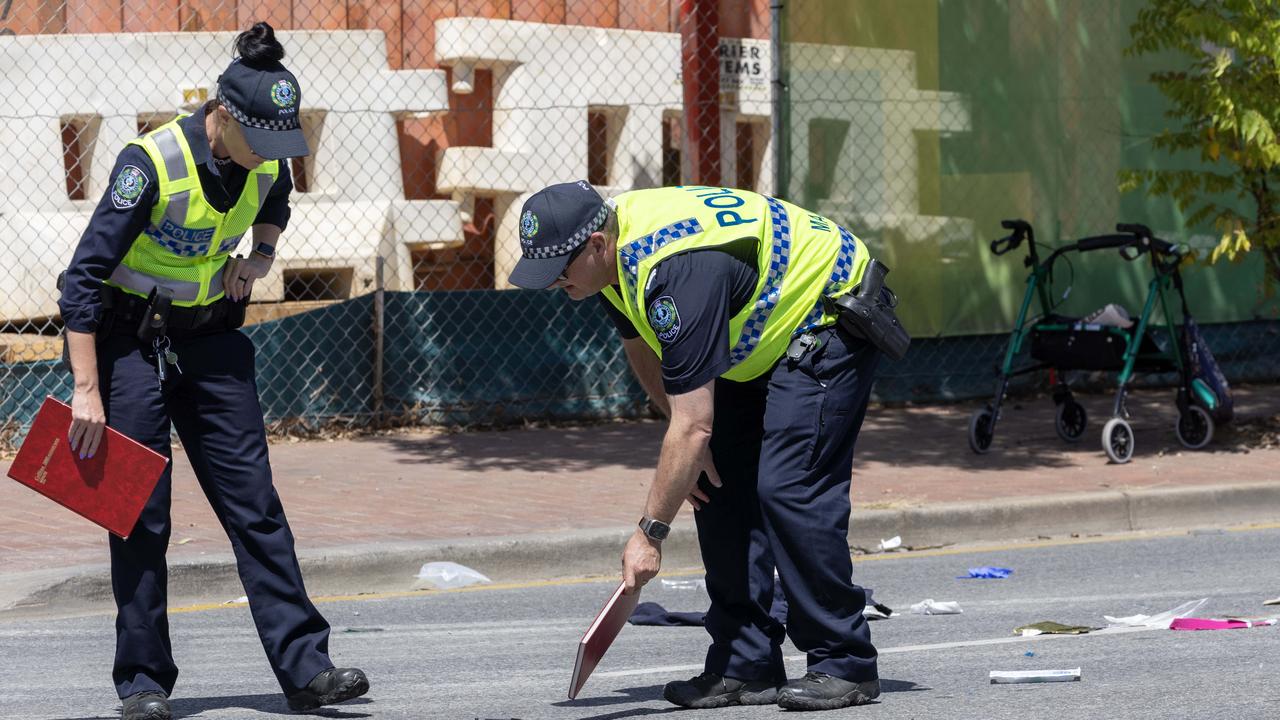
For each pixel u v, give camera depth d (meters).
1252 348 51.28
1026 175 47.19
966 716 16.06
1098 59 47.94
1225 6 36.75
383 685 18.62
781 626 16.95
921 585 25.94
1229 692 17.16
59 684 18.75
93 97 40.66
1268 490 33.38
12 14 41.47
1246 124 36.66
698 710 16.67
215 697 17.94
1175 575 26.48
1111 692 17.28
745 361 15.71
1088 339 37.62
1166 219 49.31
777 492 15.62
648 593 25.67
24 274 38.91
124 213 15.55
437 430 41.22
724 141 46.59
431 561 26.47
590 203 14.80
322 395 40.03
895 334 15.70
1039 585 25.80
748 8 47.56
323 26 45.28
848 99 44.69
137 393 16.03
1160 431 41.53
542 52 45.88
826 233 15.87
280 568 16.39
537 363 42.34
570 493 32.47
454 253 46.84
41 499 30.67
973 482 34.03
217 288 16.45
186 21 43.12
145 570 16.20
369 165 43.56
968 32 46.12
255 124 15.40
